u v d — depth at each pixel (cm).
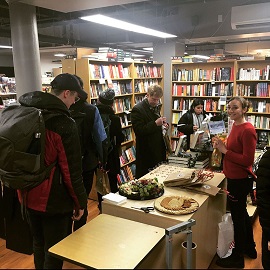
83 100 252
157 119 320
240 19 518
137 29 490
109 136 309
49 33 771
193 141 307
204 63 589
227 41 973
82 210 187
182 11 652
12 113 170
